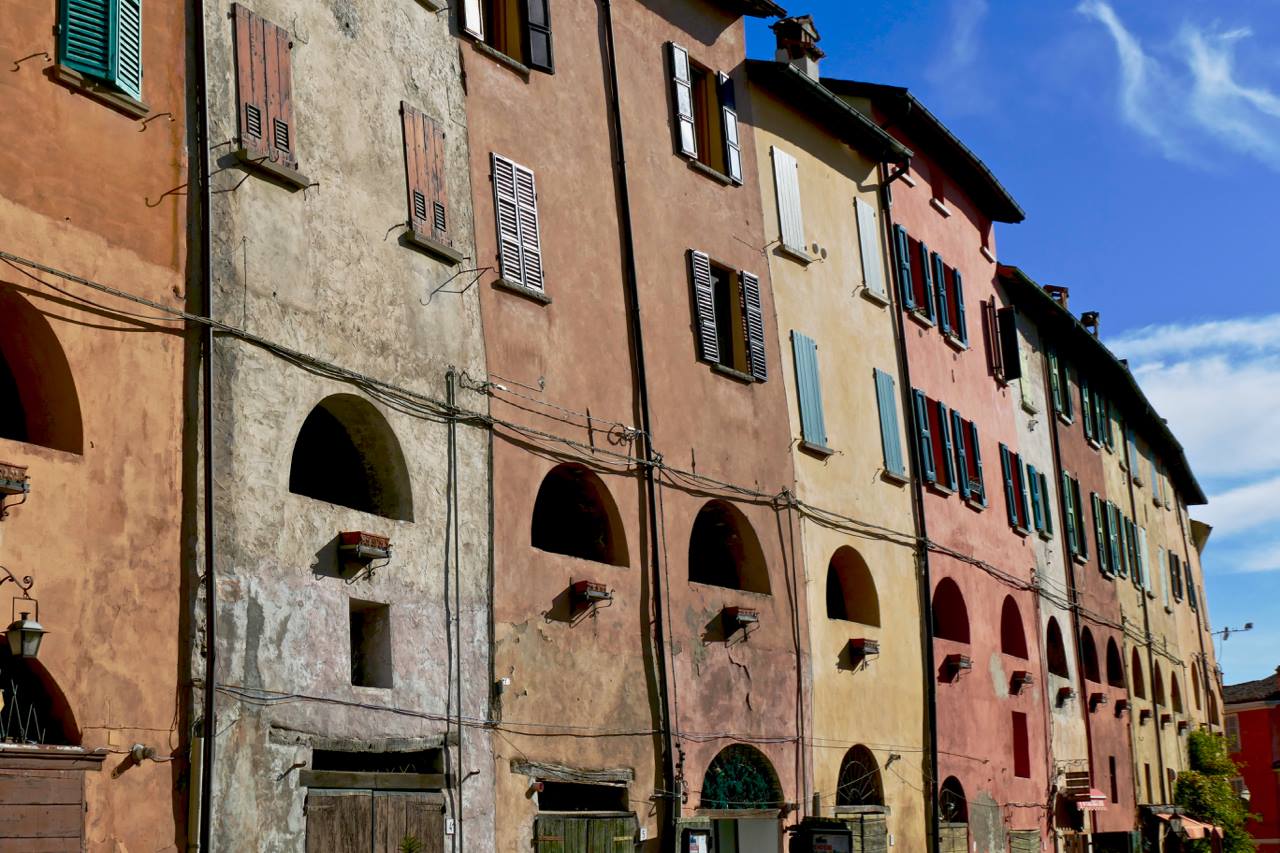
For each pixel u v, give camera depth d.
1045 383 43.66
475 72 22.05
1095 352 47.22
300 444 20.08
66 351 15.41
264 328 17.62
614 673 22.06
